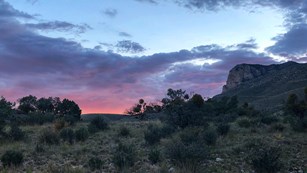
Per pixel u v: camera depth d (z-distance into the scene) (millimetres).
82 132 26406
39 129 33500
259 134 27000
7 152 17062
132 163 16062
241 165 16312
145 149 21500
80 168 14312
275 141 23016
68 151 20594
